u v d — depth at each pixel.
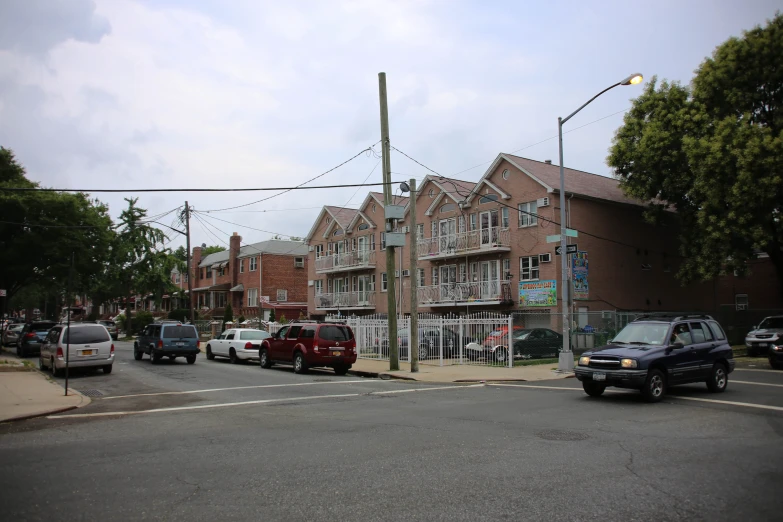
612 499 5.65
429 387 16.05
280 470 6.82
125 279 53.38
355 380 18.16
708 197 24.80
